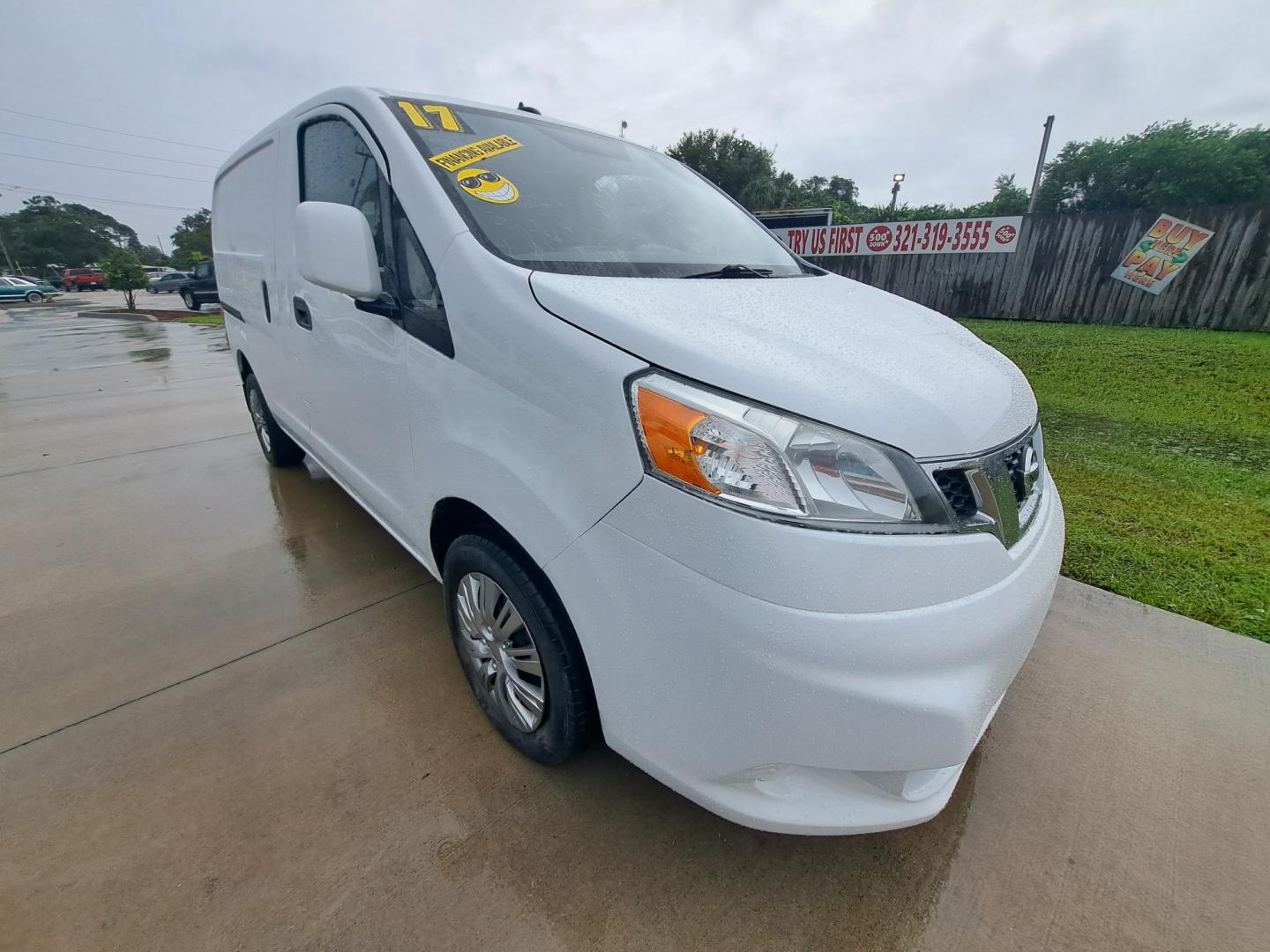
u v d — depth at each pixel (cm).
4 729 185
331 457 263
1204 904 141
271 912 136
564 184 198
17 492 369
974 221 975
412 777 171
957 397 130
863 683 110
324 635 232
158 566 281
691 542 113
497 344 145
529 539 139
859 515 113
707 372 118
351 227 162
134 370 812
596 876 145
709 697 116
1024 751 182
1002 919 138
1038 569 136
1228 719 193
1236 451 402
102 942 129
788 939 133
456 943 131
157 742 181
